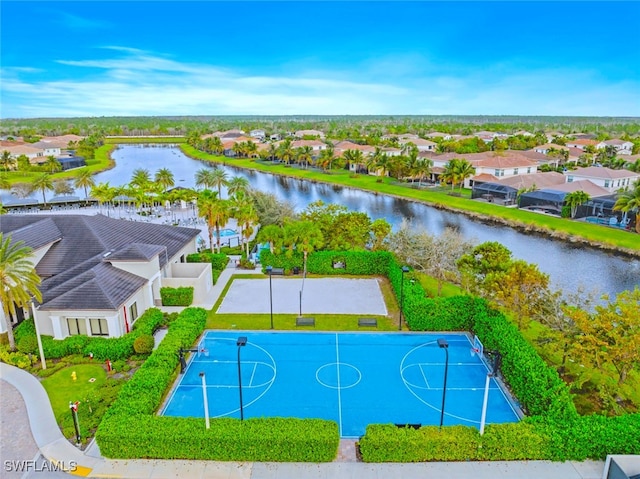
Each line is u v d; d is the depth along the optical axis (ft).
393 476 75.66
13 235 141.28
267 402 96.53
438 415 92.58
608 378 101.86
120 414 82.89
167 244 168.96
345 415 92.32
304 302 150.61
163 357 102.06
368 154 489.67
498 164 373.20
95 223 163.53
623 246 219.20
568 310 100.68
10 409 93.86
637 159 400.26
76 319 121.19
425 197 345.51
